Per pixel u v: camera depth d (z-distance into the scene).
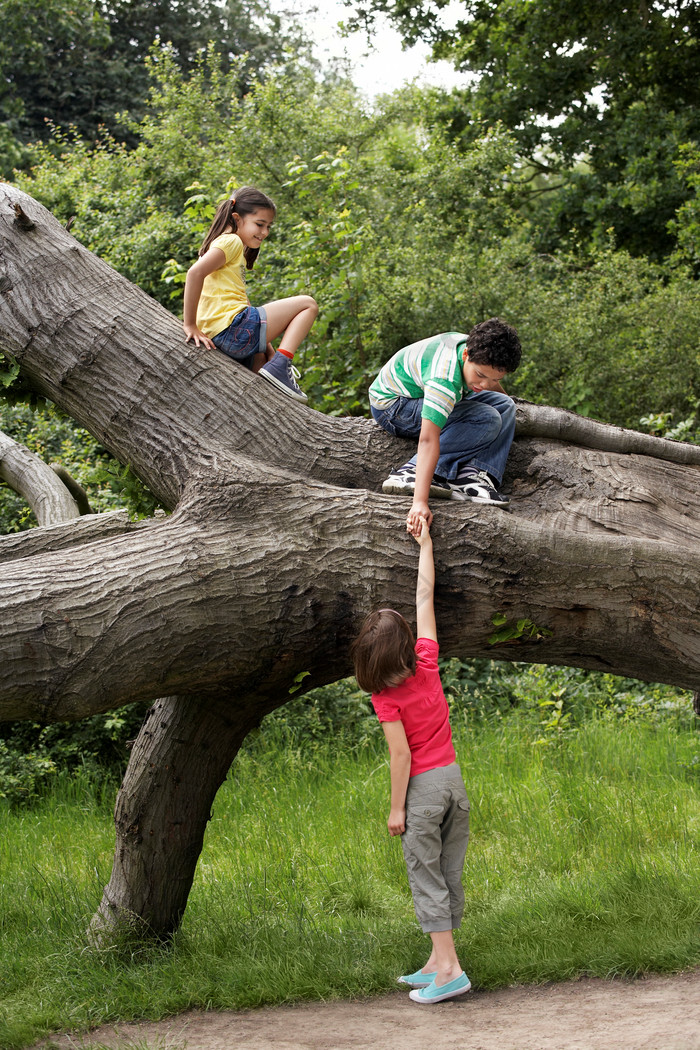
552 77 17.45
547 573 3.71
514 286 10.62
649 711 8.49
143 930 4.59
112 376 4.09
